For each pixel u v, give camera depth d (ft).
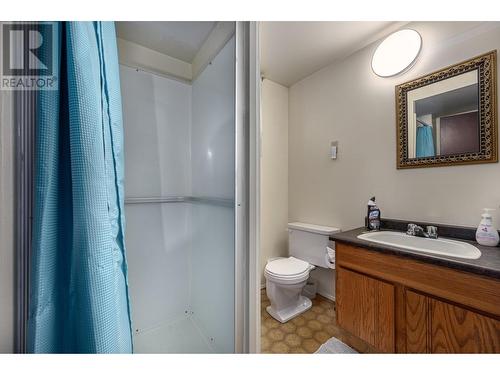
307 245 6.46
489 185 3.90
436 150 4.48
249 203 2.75
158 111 4.75
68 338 1.83
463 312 2.87
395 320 3.57
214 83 3.87
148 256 4.63
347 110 6.17
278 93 7.72
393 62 5.04
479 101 3.95
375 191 5.55
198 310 4.61
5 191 1.59
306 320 5.48
